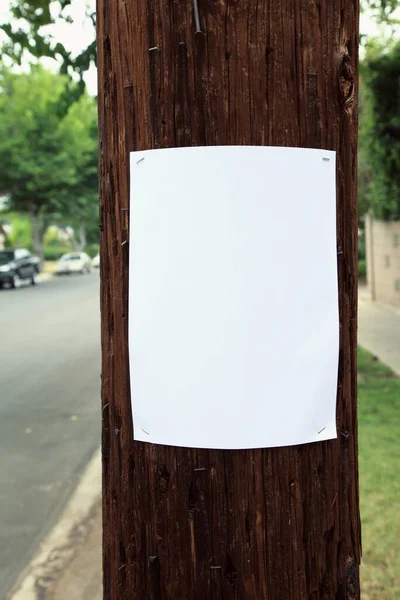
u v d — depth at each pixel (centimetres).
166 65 111
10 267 2756
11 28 424
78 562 371
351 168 120
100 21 122
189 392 113
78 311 1675
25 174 3186
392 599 290
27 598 336
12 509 444
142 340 116
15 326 1398
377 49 893
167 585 117
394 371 787
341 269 120
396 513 371
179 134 111
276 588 115
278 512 115
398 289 1509
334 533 120
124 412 122
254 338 112
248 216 111
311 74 113
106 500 127
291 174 112
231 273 111
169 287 113
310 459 117
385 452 473
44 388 793
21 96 3141
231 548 114
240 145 110
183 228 112
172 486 116
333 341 117
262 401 113
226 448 113
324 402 117
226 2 109
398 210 1203
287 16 111
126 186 118
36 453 553
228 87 110
